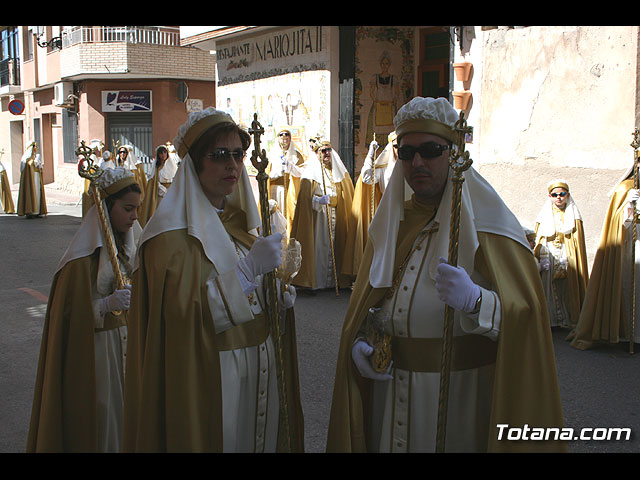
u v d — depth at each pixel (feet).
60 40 86.69
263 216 8.31
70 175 87.61
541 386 7.63
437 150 7.83
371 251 8.91
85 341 10.93
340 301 29.07
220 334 8.23
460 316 7.90
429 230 8.38
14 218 62.08
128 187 11.51
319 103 43.16
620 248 21.47
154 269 8.04
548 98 29.17
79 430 10.89
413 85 45.29
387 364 8.27
